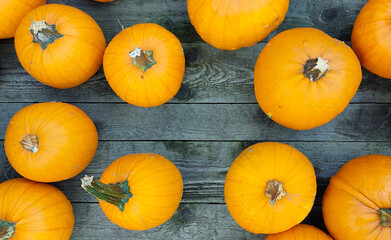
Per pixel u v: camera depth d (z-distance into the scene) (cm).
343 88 125
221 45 135
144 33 130
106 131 144
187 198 143
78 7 144
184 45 143
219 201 143
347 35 142
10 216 130
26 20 132
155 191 129
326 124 142
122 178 129
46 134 129
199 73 143
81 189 144
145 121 144
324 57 125
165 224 143
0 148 144
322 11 143
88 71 136
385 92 142
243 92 143
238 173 129
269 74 128
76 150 132
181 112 144
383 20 130
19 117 131
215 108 143
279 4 128
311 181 128
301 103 126
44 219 131
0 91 144
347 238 130
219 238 143
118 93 134
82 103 144
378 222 127
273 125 143
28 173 131
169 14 144
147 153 137
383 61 132
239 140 143
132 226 131
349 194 129
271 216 126
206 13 128
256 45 143
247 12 127
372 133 142
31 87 144
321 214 142
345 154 142
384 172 128
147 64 128
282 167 126
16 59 144
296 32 129
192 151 143
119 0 144
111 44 132
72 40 131
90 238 144
